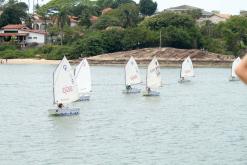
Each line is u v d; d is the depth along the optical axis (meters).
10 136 60.06
